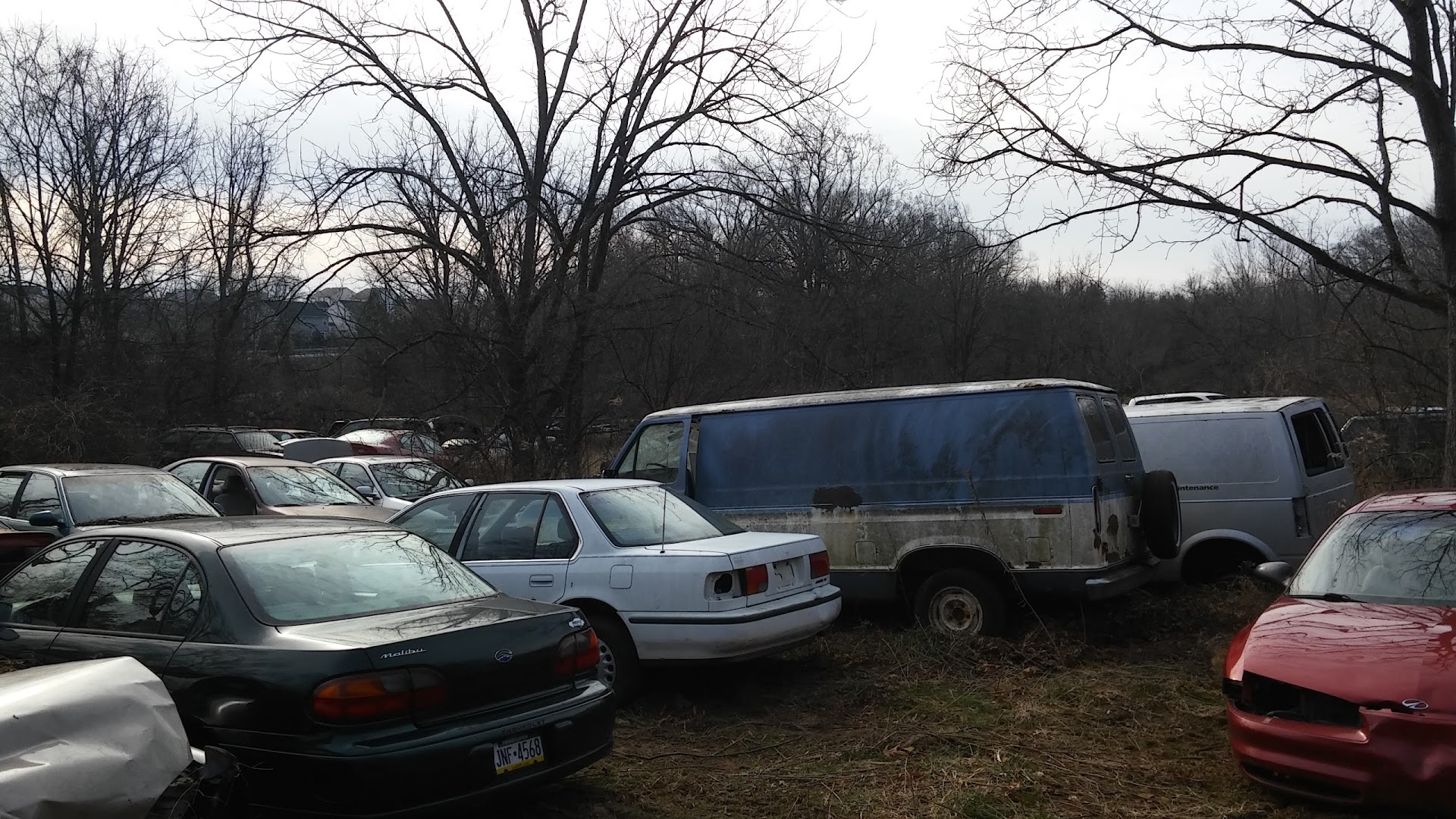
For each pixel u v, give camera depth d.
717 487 9.95
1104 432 8.88
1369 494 14.90
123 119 29.16
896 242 20.77
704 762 6.11
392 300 17.30
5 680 3.76
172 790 3.71
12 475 11.20
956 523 8.78
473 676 4.66
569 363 16.80
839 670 8.23
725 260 18.86
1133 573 8.71
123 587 5.31
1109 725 6.63
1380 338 16.73
